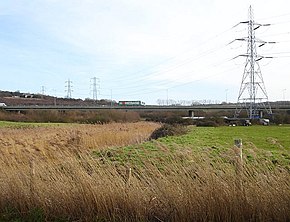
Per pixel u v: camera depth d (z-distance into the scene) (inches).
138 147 637.9
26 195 367.6
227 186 296.5
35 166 402.9
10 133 1411.2
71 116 3474.4
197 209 297.3
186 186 309.0
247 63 3388.3
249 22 3198.8
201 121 2881.4
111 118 3302.2
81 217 335.3
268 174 304.8
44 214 349.7
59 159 440.5
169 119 3097.9
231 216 289.0
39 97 5196.9
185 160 349.4
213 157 350.9
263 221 281.0
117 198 324.5
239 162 315.3
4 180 389.7
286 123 3309.5
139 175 347.3
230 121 3157.0
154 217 312.0
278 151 414.0
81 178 347.6
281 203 283.0
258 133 1659.7
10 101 4697.3
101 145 955.3
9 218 358.0
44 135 1240.8
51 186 360.8
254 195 289.3
